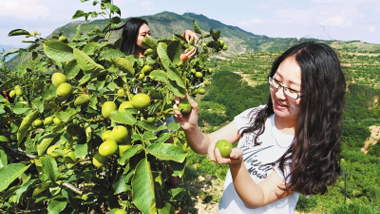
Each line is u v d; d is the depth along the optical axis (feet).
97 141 5.65
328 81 4.78
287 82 4.92
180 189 6.41
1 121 7.17
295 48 5.08
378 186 86.02
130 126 4.93
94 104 5.30
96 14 9.54
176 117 5.34
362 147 196.95
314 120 4.88
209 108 290.76
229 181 6.32
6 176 4.56
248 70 495.41
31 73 10.73
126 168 4.60
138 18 12.19
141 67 7.81
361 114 242.58
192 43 9.35
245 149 6.08
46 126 6.54
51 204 6.86
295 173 4.99
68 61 5.02
